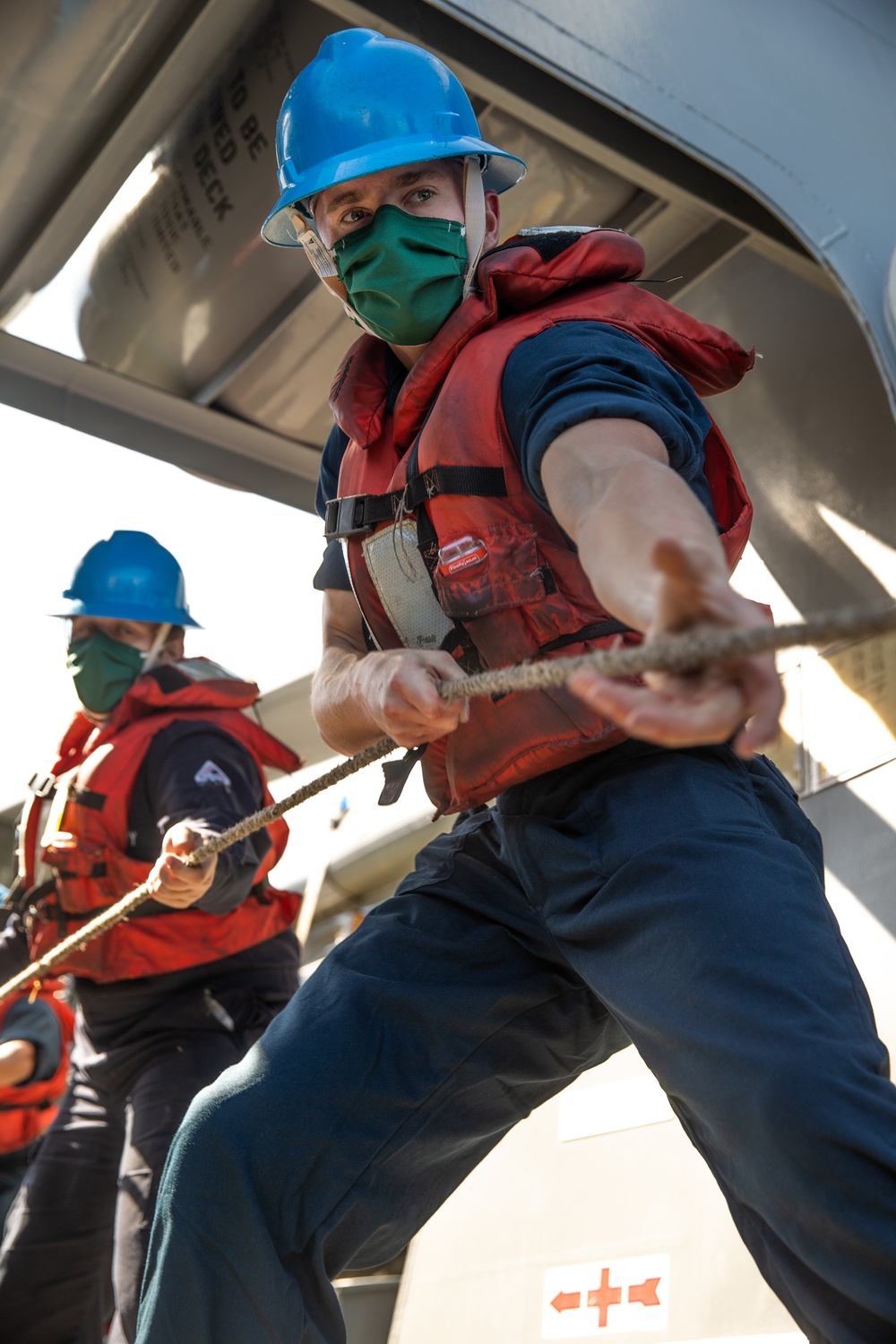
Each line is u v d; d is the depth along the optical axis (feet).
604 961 3.88
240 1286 4.08
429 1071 4.36
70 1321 7.44
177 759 7.46
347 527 4.48
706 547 2.75
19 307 9.17
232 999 7.39
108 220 8.86
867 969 6.52
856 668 7.22
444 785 4.62
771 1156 3.28
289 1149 4.17
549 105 6.89
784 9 6.62
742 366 4.34
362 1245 4.38
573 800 4.14
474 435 4.08
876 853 6.72
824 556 7.70
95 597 8.42
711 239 8.20
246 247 8.46
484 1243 7.20
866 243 6.07
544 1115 7.38
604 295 4.28
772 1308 5.87
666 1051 3.63
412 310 4.44
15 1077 9.53
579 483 3.28
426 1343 7.10
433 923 4.54
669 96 6.15
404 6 6.66
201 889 6.45
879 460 7.53
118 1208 6.77
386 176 4.49
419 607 4.34
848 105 6.48
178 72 7.91
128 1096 7.41
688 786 3.92
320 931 15.35
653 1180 6.69
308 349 9.05
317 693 4.78
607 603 2.90
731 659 2.26
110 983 7.48
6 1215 9.55
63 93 7.85
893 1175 3.14
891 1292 3.12
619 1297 6.46
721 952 3.51
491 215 4.91
